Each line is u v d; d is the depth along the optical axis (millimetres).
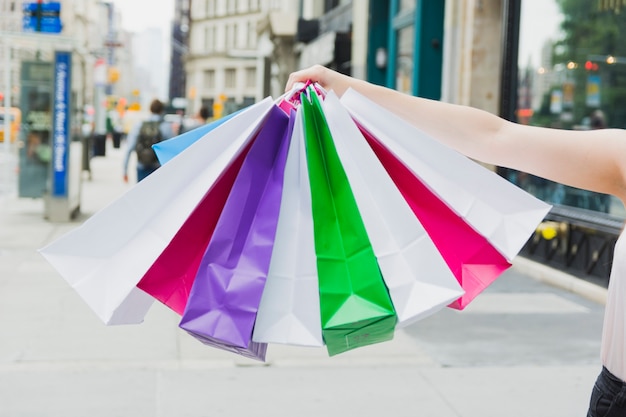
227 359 5395
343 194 1599
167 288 1682
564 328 6488
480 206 1706
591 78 8461
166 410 4426
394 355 5609
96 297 1595
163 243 1602
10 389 4660
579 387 4984
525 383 5047
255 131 1669
